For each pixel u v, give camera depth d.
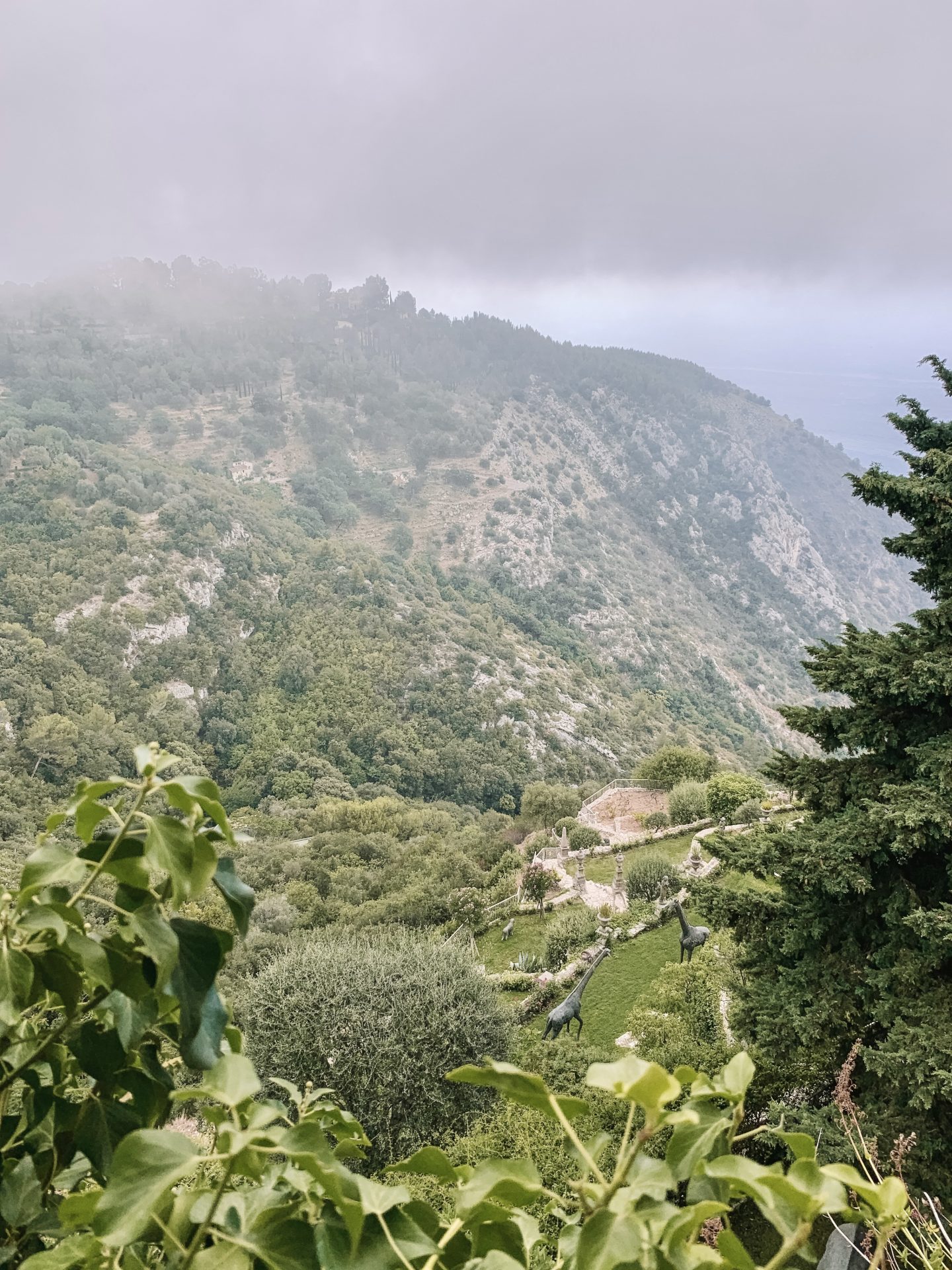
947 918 7.58
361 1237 0.83
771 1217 0.76
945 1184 7.06
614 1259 0.69
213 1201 0.82
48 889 1.03
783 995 8.87
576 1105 0.85
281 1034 12.85
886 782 8.97
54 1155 1.16
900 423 10.30
